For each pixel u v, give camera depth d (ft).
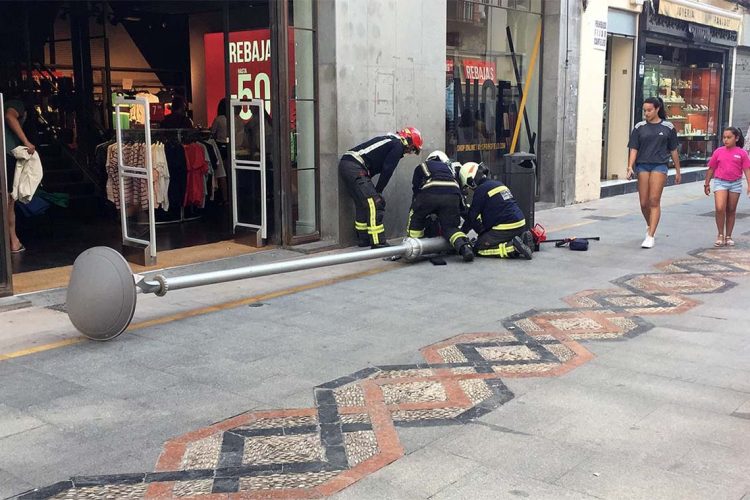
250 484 11.14
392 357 16.89
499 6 39.70
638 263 27.20
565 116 43.04
